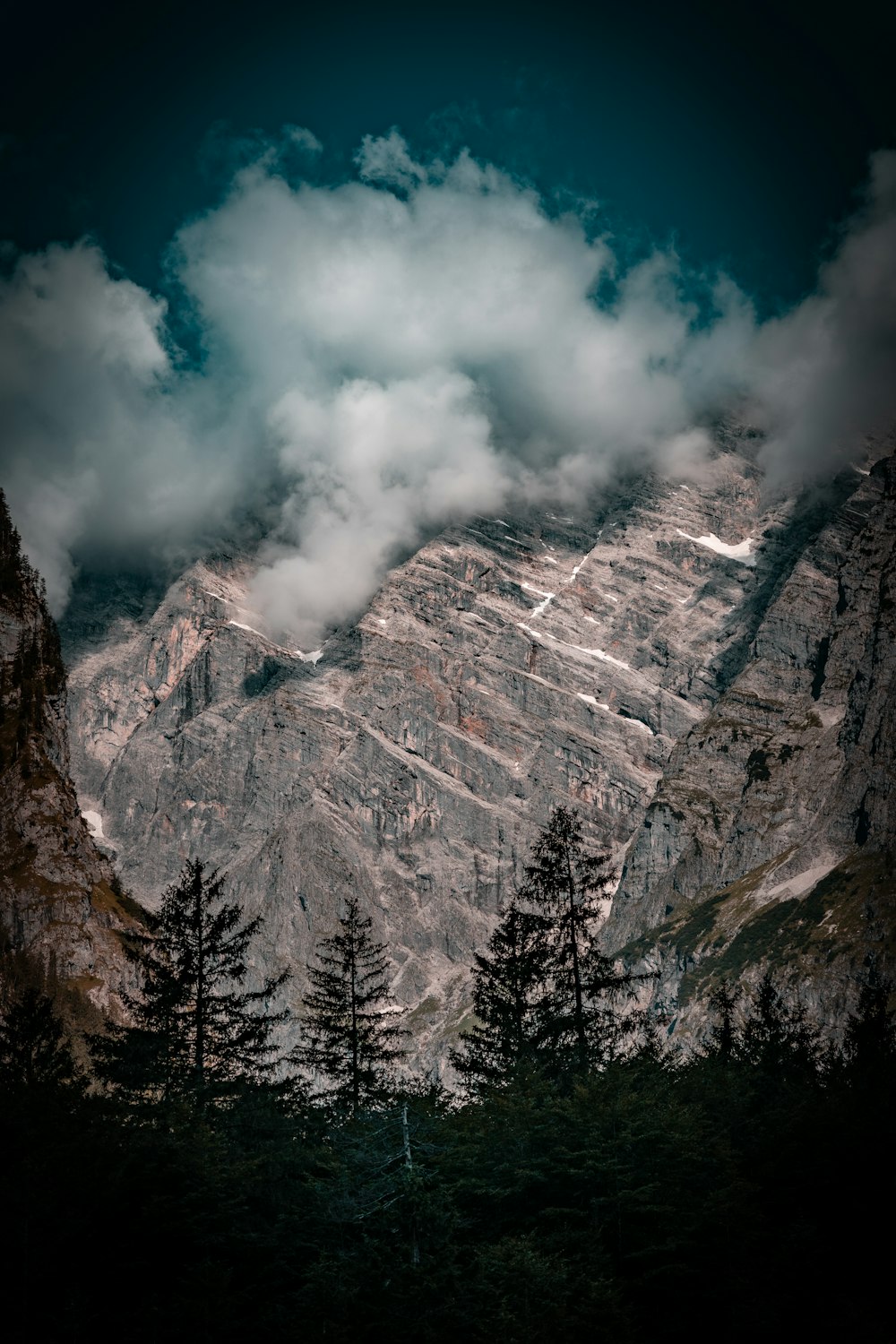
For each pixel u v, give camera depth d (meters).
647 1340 76.19
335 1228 79.62
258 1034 103.81
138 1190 81.94
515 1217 83.75
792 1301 76.69
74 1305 74.38
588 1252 78.81
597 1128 82.50
